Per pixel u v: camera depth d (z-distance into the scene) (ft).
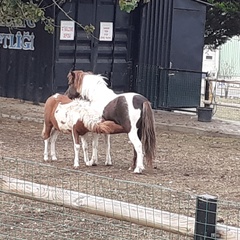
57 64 57.62
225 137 49.80
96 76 34.17
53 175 31.86
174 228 14.15
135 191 29.17
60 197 15.99
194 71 61.67
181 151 42.52
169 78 61.67
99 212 15.28
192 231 13.93
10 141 42.37
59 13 56.80
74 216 24.04
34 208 25.13
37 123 51.11
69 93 34.86
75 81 34.40
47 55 57.62
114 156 39.14
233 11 64.03
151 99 62.03
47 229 23.13
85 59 58.95
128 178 32.50
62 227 23.35
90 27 50.29
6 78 60.44
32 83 58.85
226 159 40.45
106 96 33.78
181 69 63.36
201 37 64.13
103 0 59.11
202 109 55.42
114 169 34.81
